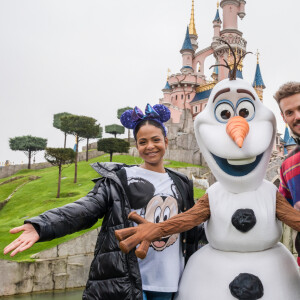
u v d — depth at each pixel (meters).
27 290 14.64
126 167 2.98
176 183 2.95
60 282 15.41
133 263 2.45
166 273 2.61
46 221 2.25
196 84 55.06
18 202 28.03
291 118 2.71
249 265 2.40
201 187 28.80
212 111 2.58
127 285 2.40
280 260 2.47
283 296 2.33
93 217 2.57
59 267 15.53
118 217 2.58
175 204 2.83
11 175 50.75
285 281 2.38
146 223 2.25
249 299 2.27
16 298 13.68
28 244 2.11
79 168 40.22
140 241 2.15
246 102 2.52
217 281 2.41
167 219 2.53
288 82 2.74
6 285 14.30
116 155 44.81
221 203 2.53
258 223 2.41
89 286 2.53
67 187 31.16
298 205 2.76
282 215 2.44
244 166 2.42
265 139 2.38
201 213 2.53
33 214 23.41
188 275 2.62
